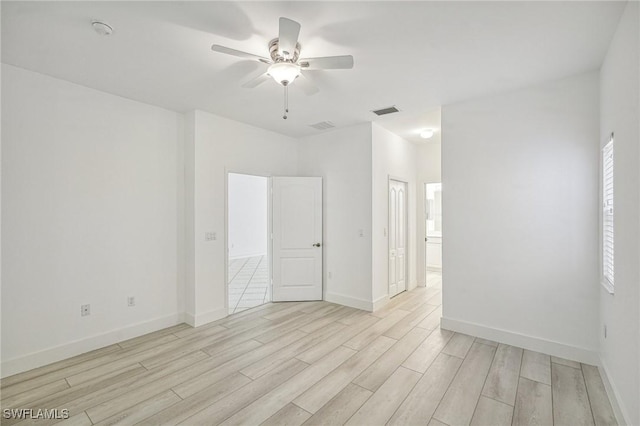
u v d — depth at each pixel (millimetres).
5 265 2502
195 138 3596
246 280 6113
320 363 2701
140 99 3281
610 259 2314
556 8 1834
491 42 2205
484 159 3188
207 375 2510
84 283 2939
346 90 3055
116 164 3164
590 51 2312
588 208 2660
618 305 2012
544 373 2514
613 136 2109
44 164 2703
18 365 2549
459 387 2328
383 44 2234
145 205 3387
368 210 4148
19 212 2570
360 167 4230
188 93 3131
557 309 2805
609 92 2244
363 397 2209
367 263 4160
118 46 2256
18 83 2564
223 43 2225
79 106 2914
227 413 2041
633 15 1707
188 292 3676
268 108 3582
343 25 2012
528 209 2943
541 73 2676
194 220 3592
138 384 2383
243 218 9195
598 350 2615
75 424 1944
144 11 1862
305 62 2098
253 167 4289
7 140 2514
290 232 4602
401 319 3799
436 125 4281
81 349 2898
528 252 2945
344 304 4387
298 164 4973
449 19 1945
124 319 3211
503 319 3088
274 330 3463
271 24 2004
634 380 1725
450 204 3396
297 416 2008
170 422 1955
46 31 2062
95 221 3014
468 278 3293
